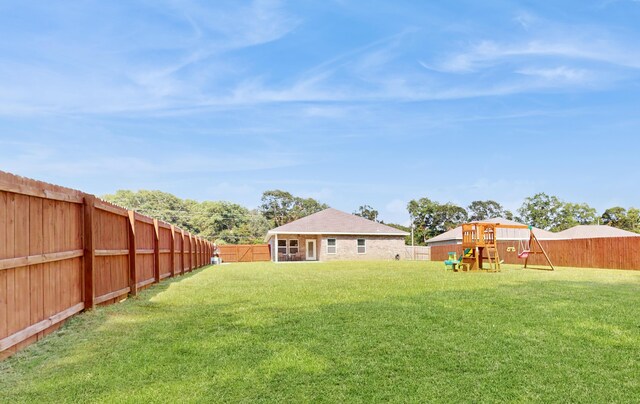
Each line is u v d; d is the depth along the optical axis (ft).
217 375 10.41
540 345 12.64
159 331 14.92
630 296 22.39
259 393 9.31
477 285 28.55
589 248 56.39
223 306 20.33
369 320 16.16
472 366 10.87
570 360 11.30
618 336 13.61
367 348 12.46
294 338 13.71
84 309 18.10
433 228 172.14
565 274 40.37
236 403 8.80
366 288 27.07
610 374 10.28
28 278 13.25
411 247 107.34
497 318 16.40
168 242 38.86
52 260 14.74
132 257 24.71
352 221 102.78
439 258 89.45
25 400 9.00
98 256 19.44
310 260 99.66
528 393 9.20
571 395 9.07
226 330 14.98
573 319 16.16
